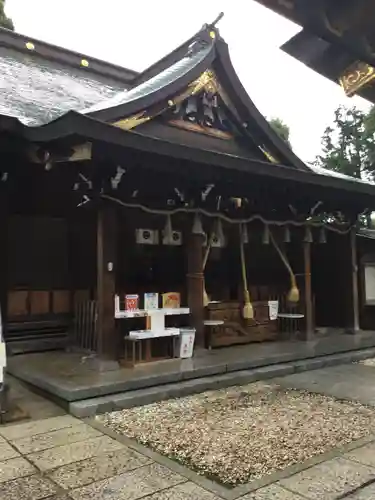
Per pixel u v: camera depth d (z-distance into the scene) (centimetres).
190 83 737
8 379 593
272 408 497
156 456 359
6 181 711
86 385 506
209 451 369
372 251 1050
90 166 598
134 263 826
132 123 674
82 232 816
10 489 302
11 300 739
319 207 962
